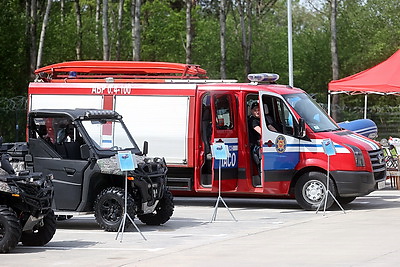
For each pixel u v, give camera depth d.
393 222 18.14
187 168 22.03
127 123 22.34
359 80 28.45
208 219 19.69
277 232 17.03
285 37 66.88
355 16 63.25
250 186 21.36
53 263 13.86
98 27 60.75
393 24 62.12
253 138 21.53
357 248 14.51
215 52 66.62
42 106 22.92
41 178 15.18
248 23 62.94
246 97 21.41
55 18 58.38
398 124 44.12
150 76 23.36
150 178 17.75
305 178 20.95
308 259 13.50
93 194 17.95
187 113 21.92
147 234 17.28
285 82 65.88
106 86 22.56
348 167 20.61
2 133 42.47
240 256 14.03
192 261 13.67
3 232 14.78
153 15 64.38
